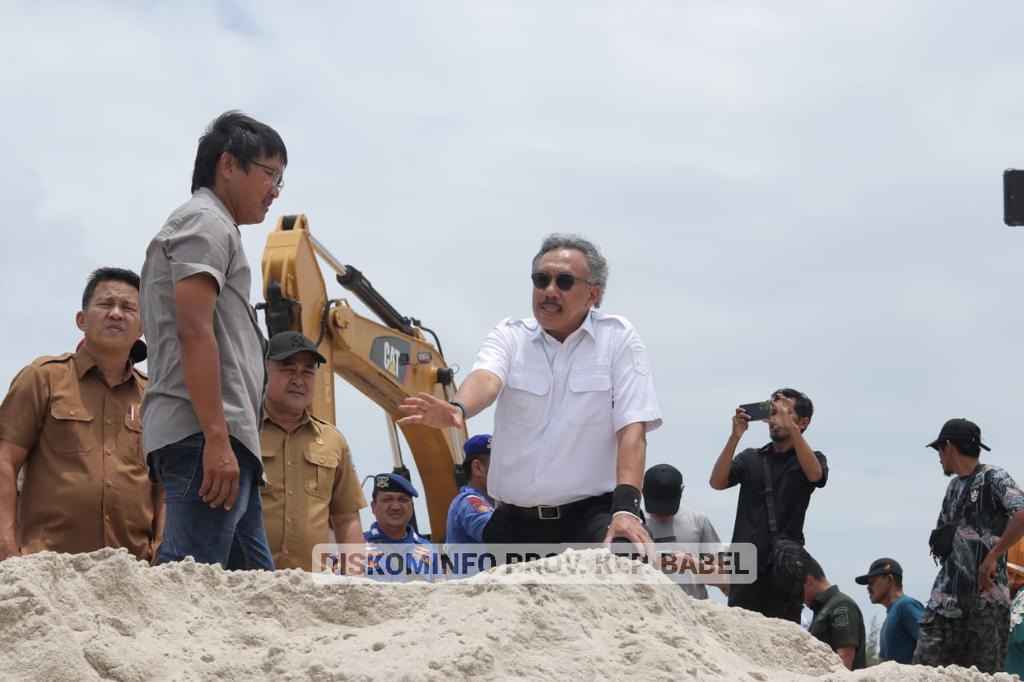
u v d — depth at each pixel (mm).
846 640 6762
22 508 5109
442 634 3381
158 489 5379
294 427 5809
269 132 4590
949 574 6867
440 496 11523
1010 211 7629
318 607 3691
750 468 7172
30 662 3076
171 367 4246
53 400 5113
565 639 3502
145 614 3455
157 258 4301
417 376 11188
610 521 4664
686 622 4027
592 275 4887
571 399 4816
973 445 7043
